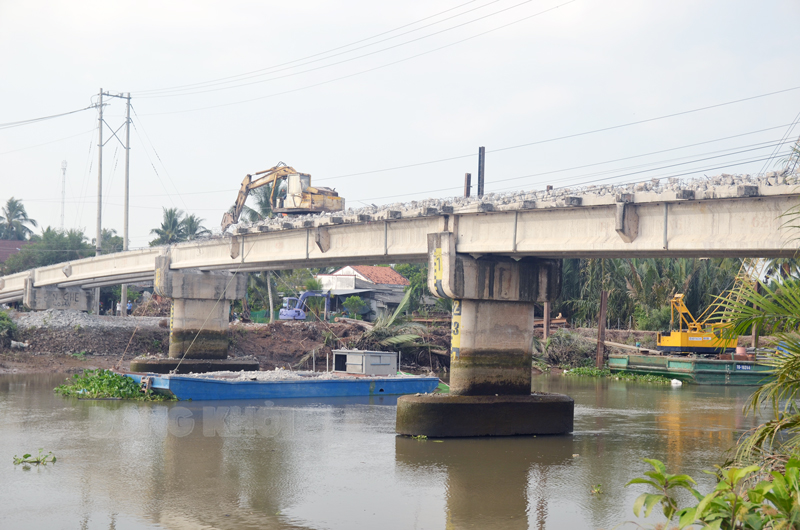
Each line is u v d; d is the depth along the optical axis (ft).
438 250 100.01
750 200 75.61
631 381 196.85
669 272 241.55
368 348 211.82
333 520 58.34
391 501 64.18
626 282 248.11
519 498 65.62
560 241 92.17
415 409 96.63
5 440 90.33
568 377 206.90
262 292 283.79
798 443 34.01
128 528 55.67
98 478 71.41
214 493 66.18
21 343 198.08
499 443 92.89
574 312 254.88
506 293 101.24
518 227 96.58
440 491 67.92
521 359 102.63
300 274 295.28
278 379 142.72
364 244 123.13
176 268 174.70
